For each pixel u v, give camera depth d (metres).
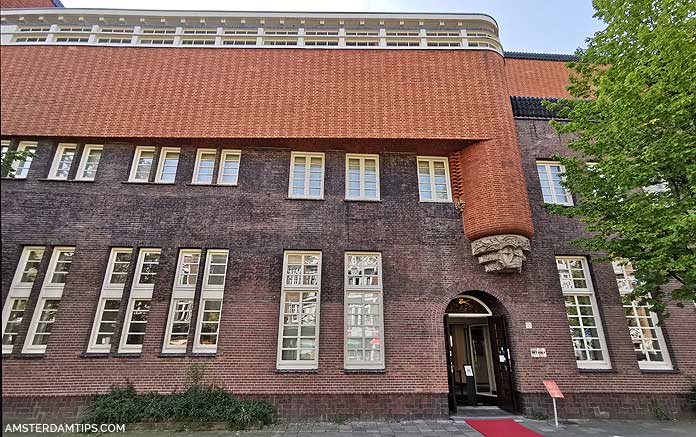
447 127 12.13
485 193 11.41
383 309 10.75
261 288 10.75
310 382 9.84
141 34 13.30
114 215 11.27
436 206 12.03
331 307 10.68
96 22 13.38
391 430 8.73
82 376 9.57
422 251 11.43
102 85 12.41
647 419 9.85
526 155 12.97
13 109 11.87
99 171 11.74
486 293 11.08
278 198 11.85
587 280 11.55
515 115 13.55
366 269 11.36
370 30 13.77
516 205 11.16
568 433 8.44
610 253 9.00
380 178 12.37
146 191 11.62
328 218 11.69
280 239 11.34
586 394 10.14
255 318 10.42
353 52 13.27
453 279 11.14
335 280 10.98
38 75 12.40
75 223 11.09
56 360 9.67
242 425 8.87
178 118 12.09
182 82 12.59
